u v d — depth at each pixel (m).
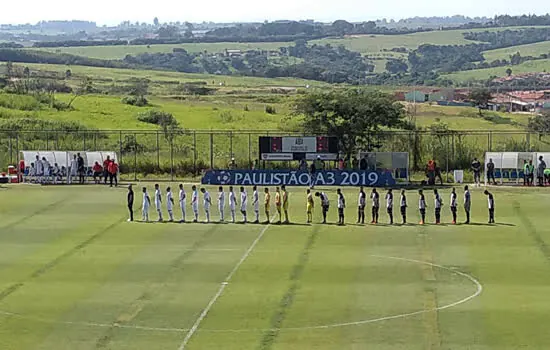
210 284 41.28
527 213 60.75
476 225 56.59
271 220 58.84
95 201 66.69
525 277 42.47
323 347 32.03
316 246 50.09
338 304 37.75
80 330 34.34
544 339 32.69
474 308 36.97
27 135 95.81
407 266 44.97
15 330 34.41
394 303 37.88
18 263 45.97
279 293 39.59
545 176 74.94
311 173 74.81
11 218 59.72
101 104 121.81
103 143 94.81
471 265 45.16
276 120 113.38
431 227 56.09
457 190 72.06
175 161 84.38
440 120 117.00
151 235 53.53
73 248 49.78
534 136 103.75
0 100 115.31
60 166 77.75
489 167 76.06
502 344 32.19
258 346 32.19
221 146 95.69
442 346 32.00
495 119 122.75
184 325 34.84
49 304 38.03
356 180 75.12
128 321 35.44
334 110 81.56
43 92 133.75
